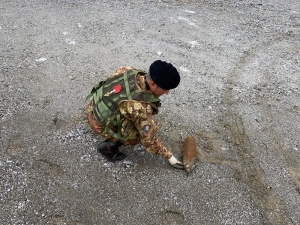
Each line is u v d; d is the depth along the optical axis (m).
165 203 2.64
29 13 5.65
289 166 3.08
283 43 5.30
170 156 2.80
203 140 3.29
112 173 2.85
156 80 2.32
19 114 3.41
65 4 6.11
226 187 2.81
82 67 4.30
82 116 3.45
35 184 2.70
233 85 4.17
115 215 2.52
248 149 3.23
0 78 3.95
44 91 3.79
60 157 2.96
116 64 4.41
